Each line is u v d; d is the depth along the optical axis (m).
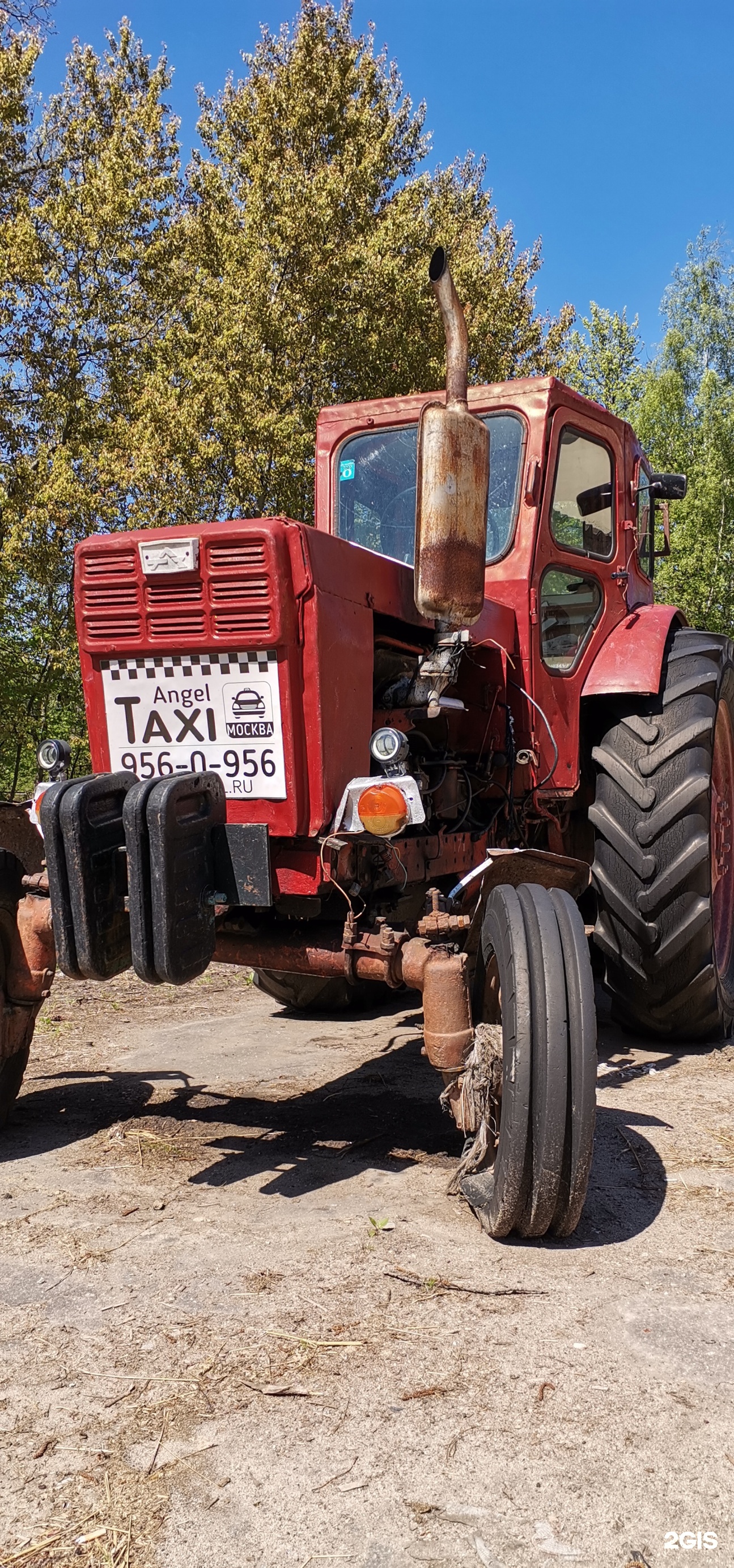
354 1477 1.73
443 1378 2.01
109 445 13.90
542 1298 2.33
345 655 2.97
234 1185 3.02
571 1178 2.51
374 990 5.34
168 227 14.88
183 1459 1.79
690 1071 4.17
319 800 2.88
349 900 3.00
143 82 16.47
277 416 12.83
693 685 4.31
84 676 3.12
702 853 4.11
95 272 14.84
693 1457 1.77
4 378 14.70
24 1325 2.25
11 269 14.06
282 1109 3.73
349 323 13.62
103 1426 1.89
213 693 2.94
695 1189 2.96
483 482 2.99
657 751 4.19
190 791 2.73
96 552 3.02
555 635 4.25
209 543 2.86
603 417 4.54
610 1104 3.73
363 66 17.05
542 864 3.01
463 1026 2.85
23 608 13.10
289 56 16.27
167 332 13.99
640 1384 1.99
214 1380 2.02
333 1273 2.46
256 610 2.83
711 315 30.30
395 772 2.81
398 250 14.28
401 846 3.30
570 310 18.59
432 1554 1.56
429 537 2.92
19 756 14.49
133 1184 3.03
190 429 12.58
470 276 15.81
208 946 2.84
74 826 2.67
